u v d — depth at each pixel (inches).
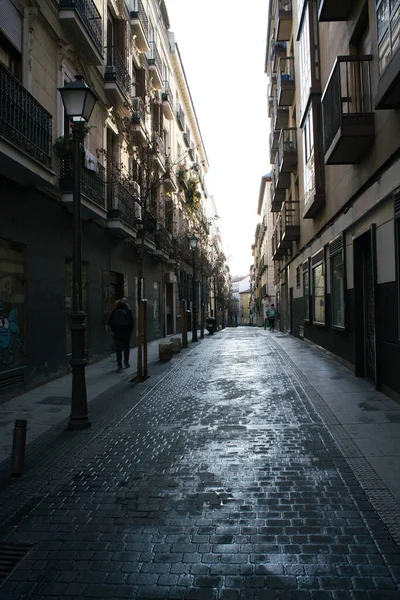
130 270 725.9
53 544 141.0
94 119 558.9
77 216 269.0
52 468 202.8
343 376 402.6
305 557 130.0
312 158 556.7
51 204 423.8
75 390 265.7
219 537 142.1
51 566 129.5
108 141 627.8
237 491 174.6
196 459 209.6
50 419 286.2
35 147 362.9
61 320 444.1
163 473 194.4
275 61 975.6
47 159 389.1
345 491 171.3
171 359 581.3
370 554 130.4
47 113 397.4
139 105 672.4
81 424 263.3
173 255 938.7
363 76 353.1
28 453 223.0
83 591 118.3
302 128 657.6
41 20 408.2
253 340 920.3
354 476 184.4
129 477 191.3
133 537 143.6
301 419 269.3
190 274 1453.0
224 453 216.2
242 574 123.3
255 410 295.3
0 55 359.3
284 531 144.3
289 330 1069.8
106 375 450.3
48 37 427.5
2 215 338.3
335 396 322.3
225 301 2324.1
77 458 214.8
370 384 359.3
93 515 158.9
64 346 450.9
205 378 429.4
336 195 466.3
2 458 218.2
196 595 115.5
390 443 219.8
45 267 410.3
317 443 225.5
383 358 321.7
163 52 1083.9
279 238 1035.9
